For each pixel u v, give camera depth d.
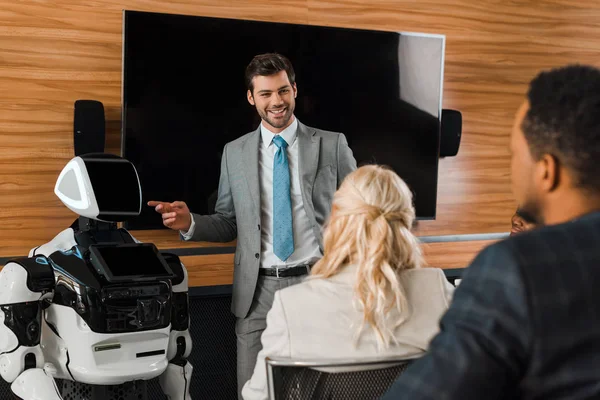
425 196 4.31
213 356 3.60
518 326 0.74
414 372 0.78
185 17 3.67
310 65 3.96
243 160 2.83
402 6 4.33
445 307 1.51
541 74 0.89
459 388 0.74
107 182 2.21
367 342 1.42
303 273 2.80
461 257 4.52
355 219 1.50
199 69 3.72
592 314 0.75
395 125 4.19
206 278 3.78
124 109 3.56
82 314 2.07
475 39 4.56
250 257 2.78
